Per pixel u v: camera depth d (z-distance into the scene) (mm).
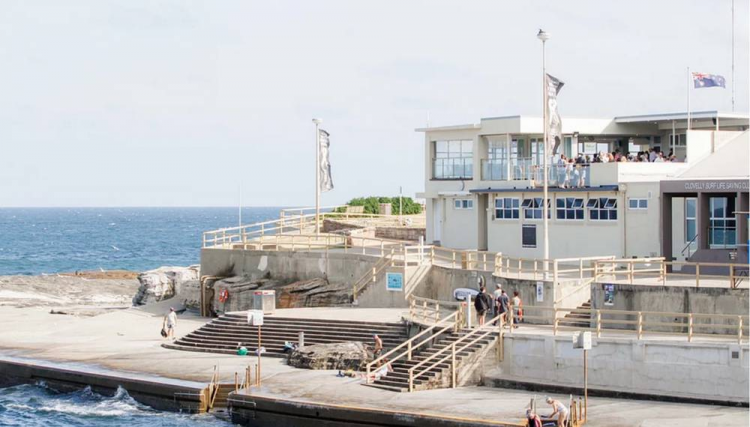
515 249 66312
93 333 63812
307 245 71688
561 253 63500
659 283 48312
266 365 51094
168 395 47500
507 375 45656
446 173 71500
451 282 58312
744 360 40719
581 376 43906
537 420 37188
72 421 46344
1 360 54594
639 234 59594
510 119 66688
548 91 54281
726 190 53438
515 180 66562
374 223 86688
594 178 61688
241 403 44250
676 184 55500
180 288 76938
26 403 49469
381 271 61594
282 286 66000
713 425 37469
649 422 38031
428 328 48750
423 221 89812
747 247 51781
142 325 66438
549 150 54281
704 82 63625
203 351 56031
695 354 41594
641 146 72188
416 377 44844
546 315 50062
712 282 48750
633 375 42781
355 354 49500
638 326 43000
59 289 97438
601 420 38469
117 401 48875
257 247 71875
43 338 62219
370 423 40531
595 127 69125
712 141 62281
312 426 42000
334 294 64125
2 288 95625
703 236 54875
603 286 48625
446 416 39281
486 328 47188
